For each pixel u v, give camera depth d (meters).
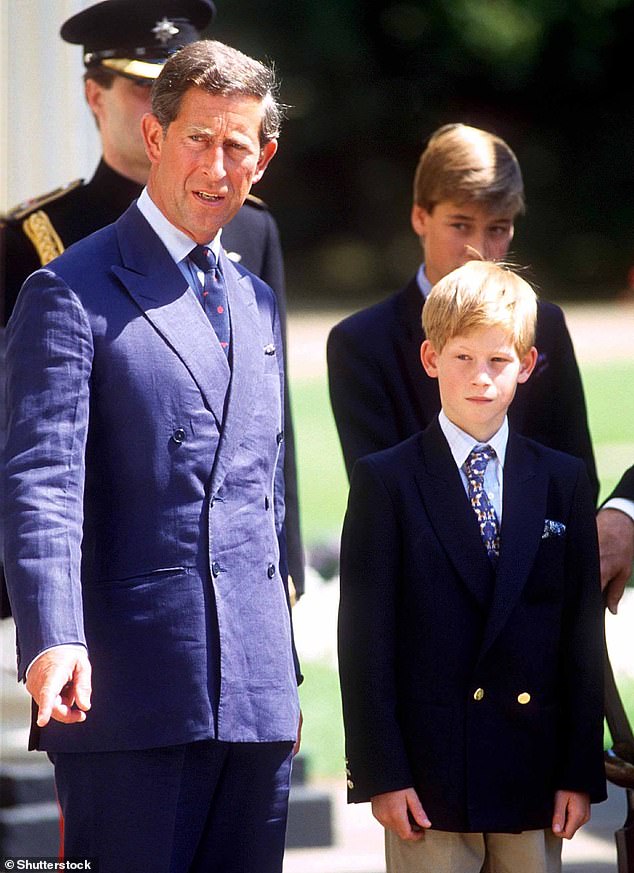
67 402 10.44
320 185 123.94
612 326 91.81
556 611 12.24
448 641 11.95
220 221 11.08
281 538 11.89
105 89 14.56
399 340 14.32
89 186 15.07
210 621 10.68
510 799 11.95
